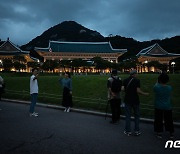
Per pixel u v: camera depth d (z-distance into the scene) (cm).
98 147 527
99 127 739
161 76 609
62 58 7825
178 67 5672
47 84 1930
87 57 7981
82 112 1038
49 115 964
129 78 646
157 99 612
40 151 494
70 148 516
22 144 543
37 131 673
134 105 638
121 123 808
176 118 850
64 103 1068
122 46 12031
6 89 1908
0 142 559
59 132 663
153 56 7512
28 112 1038
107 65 5722
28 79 2281
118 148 522
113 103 796
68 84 1073
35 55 11338
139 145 548
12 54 6725
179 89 1350
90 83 1741
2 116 930
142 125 778
